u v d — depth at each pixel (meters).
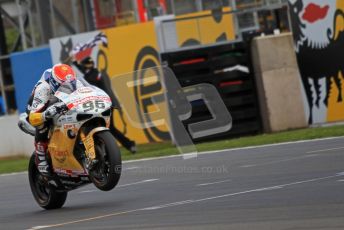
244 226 23.11
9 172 58.22
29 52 71.44
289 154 43.25
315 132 53.69
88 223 27.77
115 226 26.25
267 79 62.16
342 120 59.78
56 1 73.19
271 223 23.03
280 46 62.44
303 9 61.41
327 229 21.16
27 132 34.53
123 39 64.44
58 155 32.50
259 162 41.41
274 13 67.81
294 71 62.09
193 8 73.19
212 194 31.50
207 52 62.25
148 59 63.09
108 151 29.84
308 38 61.31
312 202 25.92
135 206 30.97
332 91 60.16
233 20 67.44
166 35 62.81
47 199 34.38
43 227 28.20
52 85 32.06
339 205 24.66
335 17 59.38
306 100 61.94
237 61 62.91
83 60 57.03
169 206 29.59
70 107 30.92
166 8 72.25
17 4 77.44
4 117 71.25
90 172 30.75
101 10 71.81
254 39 62.59
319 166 36.09
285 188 30.25
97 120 31.00
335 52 59.50
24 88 72.50
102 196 36.72
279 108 62.12
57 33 73.31
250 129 62.94
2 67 82.69
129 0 70.94
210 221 24.80
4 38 89.62
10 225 30.19
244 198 29.02
